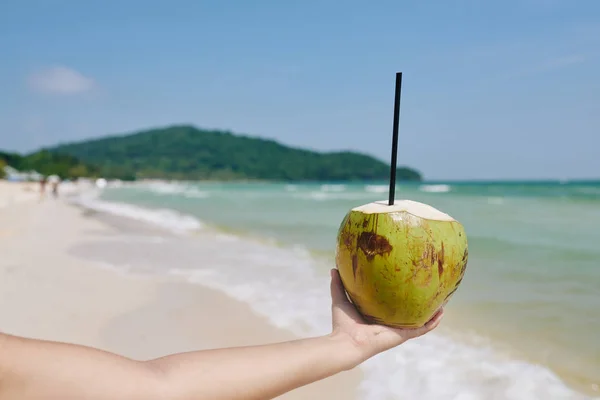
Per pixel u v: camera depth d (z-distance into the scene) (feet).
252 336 15.07
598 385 11.23
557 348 13.38
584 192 148.15
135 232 41.45
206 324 16.26
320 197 122.83
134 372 2.83
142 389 2.77
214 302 18.70
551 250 29.22
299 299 18.81
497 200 94.89
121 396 2.69
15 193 129.90
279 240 35.86
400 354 13.17
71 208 75.46
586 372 11.88
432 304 5.04
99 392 2.64
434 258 4.99
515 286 20.30
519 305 17.46
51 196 124.57
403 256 4.91
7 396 2.45
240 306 18.11
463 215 56.39
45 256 28.84
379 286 4.95
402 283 4.91
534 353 13.10
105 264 26.48
